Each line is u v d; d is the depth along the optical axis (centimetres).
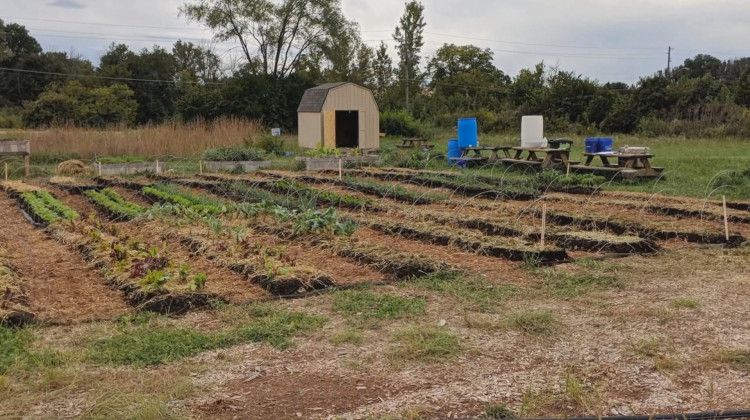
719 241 925
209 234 960
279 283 703
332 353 543
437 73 5456
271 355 540
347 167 2075
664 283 729
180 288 681
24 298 664
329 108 2731
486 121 3947
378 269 791
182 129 2619
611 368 508
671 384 480
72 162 1997
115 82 4681
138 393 462
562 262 826
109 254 832
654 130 3350
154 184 1630
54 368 504
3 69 4722
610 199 1344
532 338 571
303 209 1093
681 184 1550
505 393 467
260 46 4609
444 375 498
